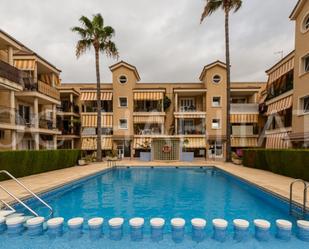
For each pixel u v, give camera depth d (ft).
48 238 19.71
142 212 28.43
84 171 57.57
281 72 81.87
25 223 21.35
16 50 69.51
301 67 63.93
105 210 29.22
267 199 33.30
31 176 48.29
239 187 43.88
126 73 107.14
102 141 105.19
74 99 113.80
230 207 30.42
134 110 109.29
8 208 25.58
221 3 79.00
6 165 42.55
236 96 115.96
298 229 20.47
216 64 104.83
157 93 107.04
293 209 26.13
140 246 18.26
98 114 86.53
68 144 108.78
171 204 32.07
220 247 18.16
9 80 58.03
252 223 23.95
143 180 51.98
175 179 53.31
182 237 19.98
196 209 29.63
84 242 18.97
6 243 18.81
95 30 84.17
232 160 81.25
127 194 38.22
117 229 20.85
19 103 74.13
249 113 104.99
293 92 67.77
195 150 105.60
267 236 20.18
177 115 104.94
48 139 86.89
